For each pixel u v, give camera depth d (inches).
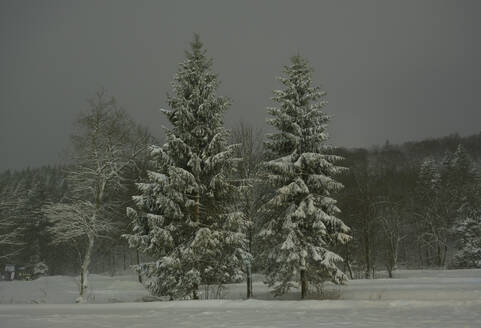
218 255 812.0
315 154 794.2
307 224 796.6
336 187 805.2
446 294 735.1
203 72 845.8
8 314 528.7
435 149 4426.7
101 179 984.9
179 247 765.3
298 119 831.7
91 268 2036.2
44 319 456.4
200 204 788.6
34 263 2172.7
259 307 570.9
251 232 990.4
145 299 872.9
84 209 968.9
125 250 1859.0
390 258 1850.4
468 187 2364.7
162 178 765.9
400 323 391.9
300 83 844.6
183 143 777.6
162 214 805.2
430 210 2215.8
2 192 1502.2
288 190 776.3
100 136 987.3
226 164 812.6
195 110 827.4
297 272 773.3
